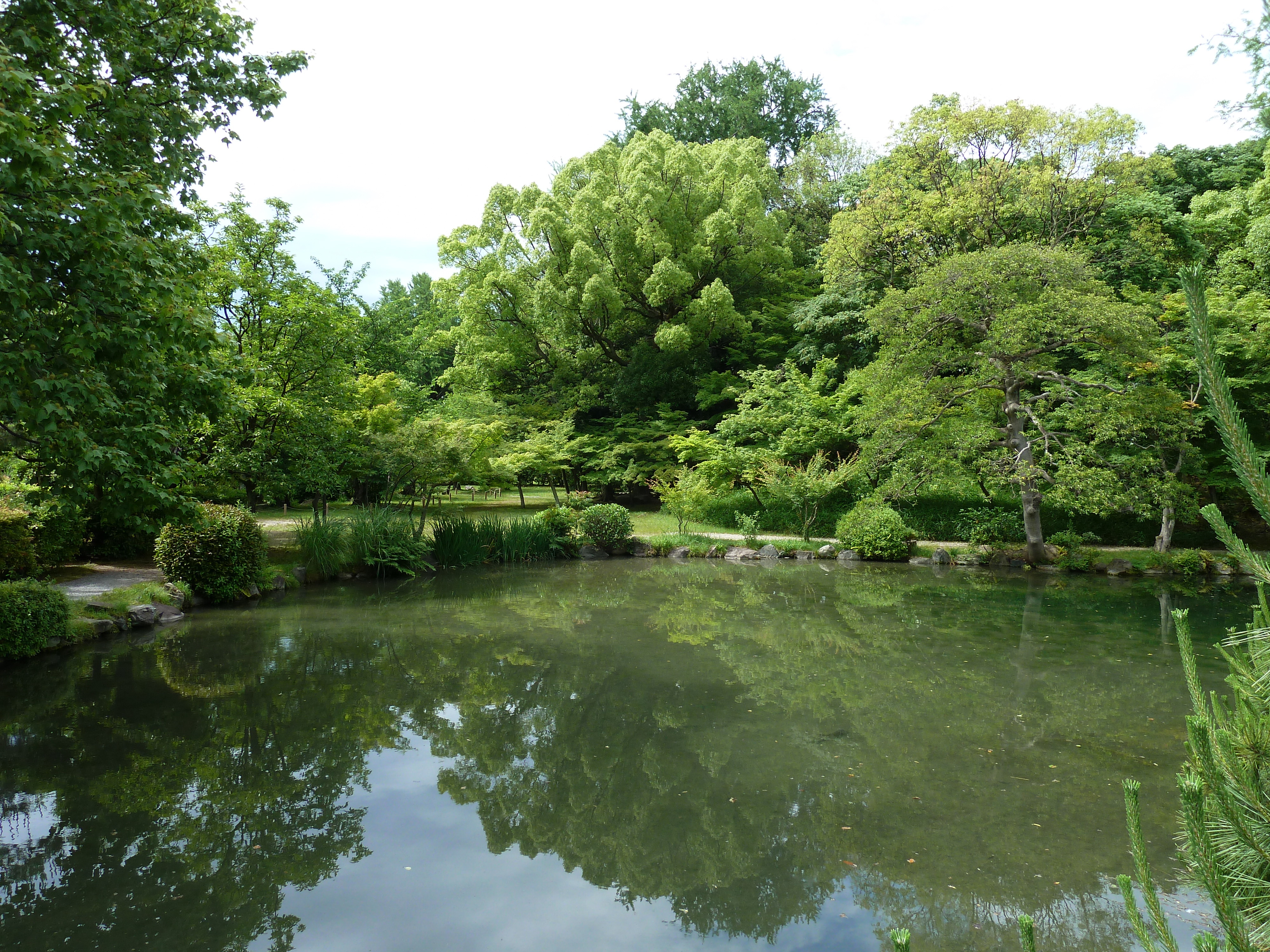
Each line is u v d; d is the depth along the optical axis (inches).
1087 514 674.2
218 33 344.5
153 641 364.2
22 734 244.8
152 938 139.9
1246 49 573.0
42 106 219.6
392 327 1178.6
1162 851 171.8
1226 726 77.4
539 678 315.0
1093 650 350.0
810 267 1121.4
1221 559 570.6
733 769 222.7
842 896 156.3
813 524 788.0
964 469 599.5
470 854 175.0
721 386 1029.8
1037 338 552.7
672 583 559.2
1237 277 677.9
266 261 603.2
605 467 982.4
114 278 218.8
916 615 433.1
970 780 212.2
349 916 148.9
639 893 158.6
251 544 478.9
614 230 1047.0
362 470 682.8
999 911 149.3
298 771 221.8
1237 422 61.1
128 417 245.3
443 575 599.5
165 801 200.5
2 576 380.2
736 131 1350.9
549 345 1122.0
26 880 160.7
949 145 808.3
